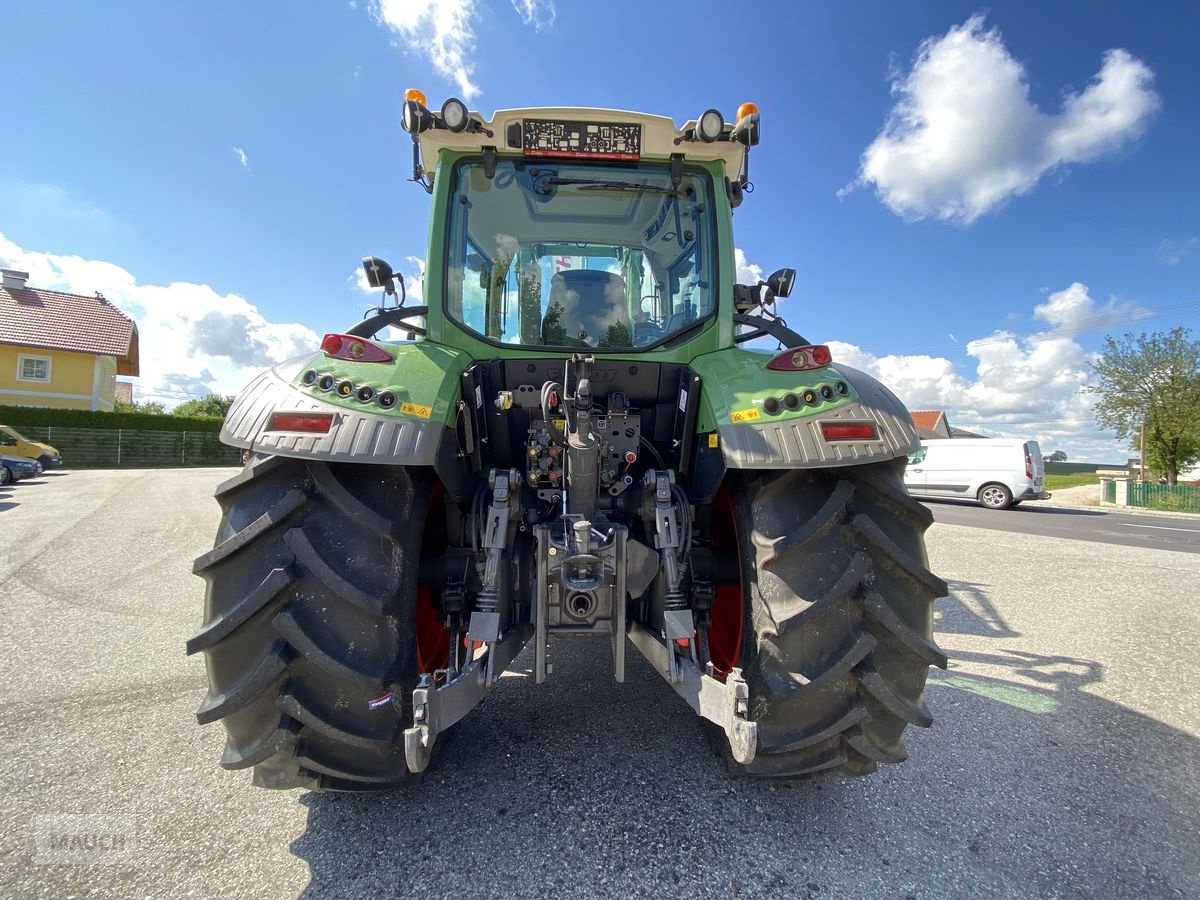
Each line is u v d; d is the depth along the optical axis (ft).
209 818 6.34
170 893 5.28
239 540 5.36
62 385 94.79
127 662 10.98
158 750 7.82
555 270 8.73
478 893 5.28
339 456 5.48
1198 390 80.84
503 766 7.32
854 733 5.74
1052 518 45.19
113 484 51.06
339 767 5.43
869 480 6.08
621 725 8.41
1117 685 10.44
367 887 5.35
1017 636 13.26
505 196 8.67
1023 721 8.99
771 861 5.73
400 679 5.46
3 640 12.17
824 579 5.72
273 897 5.23
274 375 6.40
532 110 8.16
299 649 5.16
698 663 6.73
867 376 7.02
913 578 5.88
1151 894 5.45
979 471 53.21
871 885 5.46
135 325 106.22
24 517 29.96
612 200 8.78
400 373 6.34
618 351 8.47
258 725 5.32
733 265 8.78
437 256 8.36
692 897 5.27
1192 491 65.46
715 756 7.56
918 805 6.72
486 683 5.82
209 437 93.50
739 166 9.16
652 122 8.31
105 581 17.11
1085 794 7.04
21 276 97.35
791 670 5.67
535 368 8.13
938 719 9.05
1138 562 22.49
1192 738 8.48
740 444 6.16
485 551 6.78
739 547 6.63
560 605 6.45
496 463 8.16
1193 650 12.32
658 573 7.09
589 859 5.71
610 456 7.93
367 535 5.58
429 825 6.19
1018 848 6.04
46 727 8.48
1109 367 88.84
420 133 8.29
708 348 8.56
